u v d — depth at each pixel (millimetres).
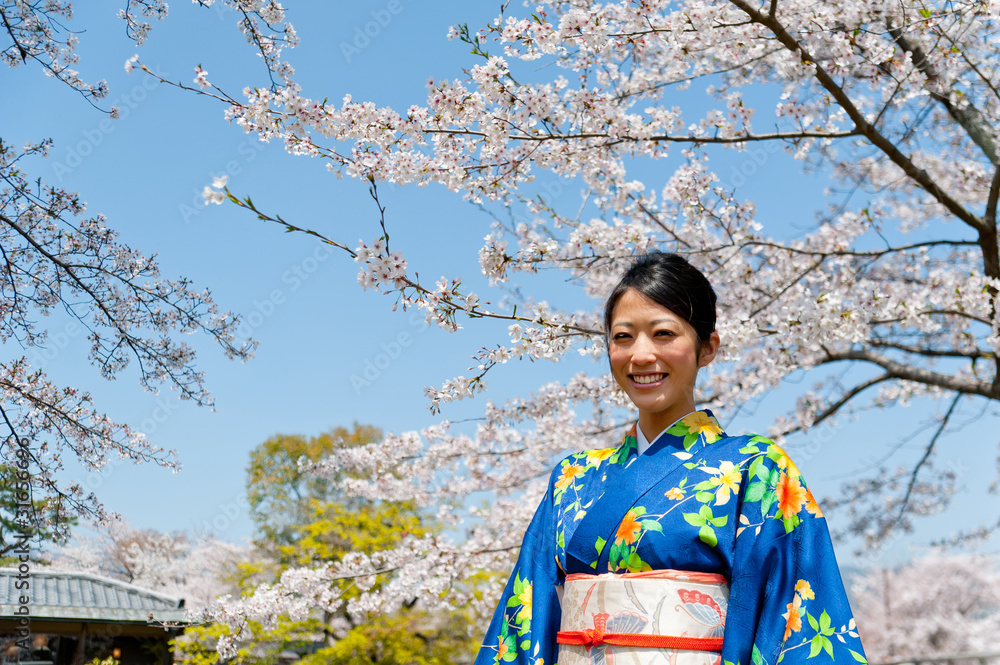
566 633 1420
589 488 1626
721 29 3645
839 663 1243
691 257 4777
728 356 3828
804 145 4117
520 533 5641
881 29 4152
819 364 5055
